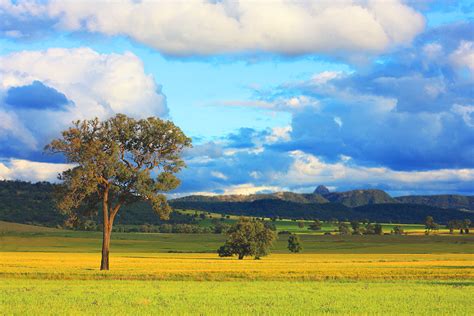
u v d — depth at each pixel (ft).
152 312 103.09
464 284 168.86
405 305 116.88
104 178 223.71
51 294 130.41
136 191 224.33
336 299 126.72
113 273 196.85
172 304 114.83
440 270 220.02
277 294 135.44
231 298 126.41
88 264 280.92
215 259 400.06
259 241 440.04
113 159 215.51
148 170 226.99
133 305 112.57
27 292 134.82
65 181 218.18
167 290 142.92
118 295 129.70
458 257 434.71
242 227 444.14
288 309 109.09
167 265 271.28
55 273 193.88
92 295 129.29
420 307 114.21
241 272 203.82
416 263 311.27
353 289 150.61
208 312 104.17
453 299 128.16
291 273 201.87
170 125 225.97
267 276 191.31
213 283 166.61
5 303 114.01
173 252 558.56
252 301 121.39
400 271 214.69
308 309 109.70
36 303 114.42
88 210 235.40
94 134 222.28
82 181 216.33
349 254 537.24
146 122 225.97
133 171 221.66
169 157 228.22
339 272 207.92
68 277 185.68
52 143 212.43
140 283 164.96
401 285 163.73
